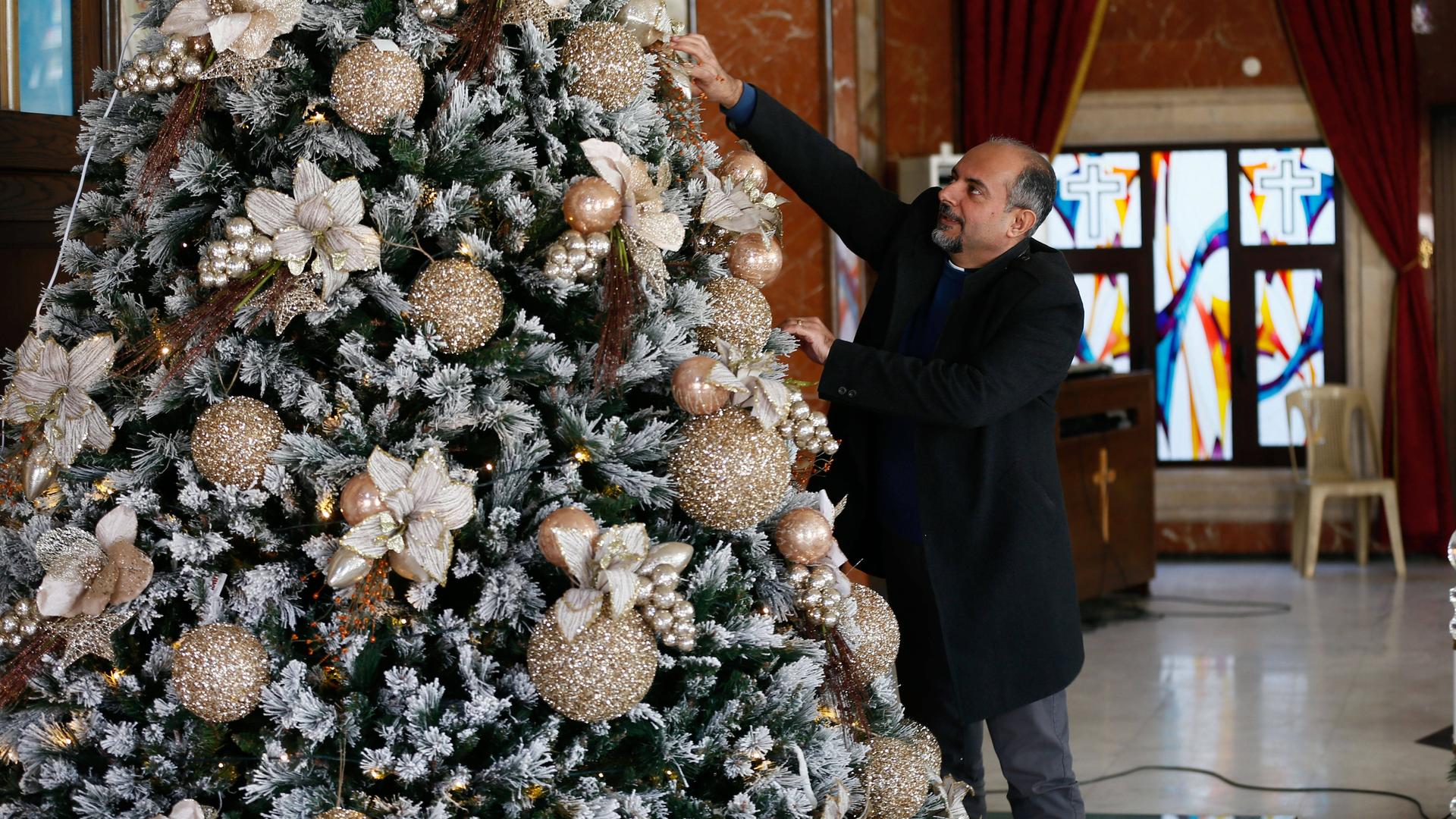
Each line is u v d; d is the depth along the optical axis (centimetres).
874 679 195
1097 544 661
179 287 155
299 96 153
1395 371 803
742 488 159
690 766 155
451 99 152
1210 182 822
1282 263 818
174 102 155
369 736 146
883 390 233
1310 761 418
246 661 143
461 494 142
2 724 160
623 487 158
